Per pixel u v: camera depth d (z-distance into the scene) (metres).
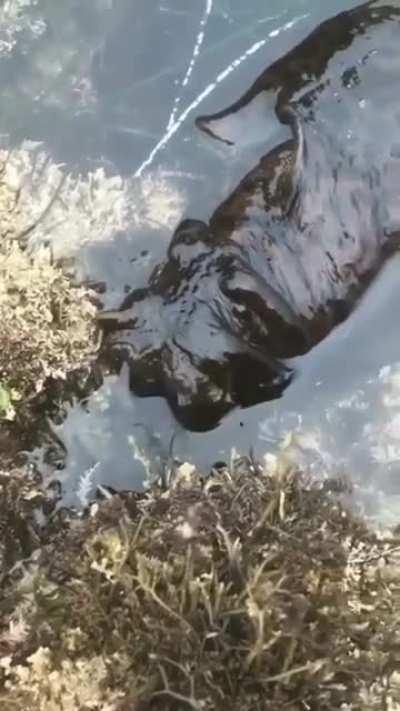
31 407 1.66
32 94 1.77
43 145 1.75
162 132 1.77
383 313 1.75
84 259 1.70
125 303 1.68
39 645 1.47
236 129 1.76
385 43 1.74
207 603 1.40
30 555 1.60
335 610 1.46
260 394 1.70
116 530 1.52
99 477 1.66
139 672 1.41
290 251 1.67
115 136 1.76
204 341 1.62
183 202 1.74
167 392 1.66
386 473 1.71
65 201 1.70
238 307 1.62
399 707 1.50
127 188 1.73
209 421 1.68
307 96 1.73
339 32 1.77
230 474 1.58
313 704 1.42
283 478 1.55
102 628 1.45
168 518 1.51
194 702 1.36
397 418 1.72
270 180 1.70
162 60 1.79
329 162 1.70
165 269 1.68
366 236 1.70
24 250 1.64
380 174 1.70
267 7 1.81
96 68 1.78
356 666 1.45
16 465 1.62
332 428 1.72
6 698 1.40
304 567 1.48
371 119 1.71
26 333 1.58
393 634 1.48
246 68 1.79
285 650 1.41
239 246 1.66
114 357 1.66
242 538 1.50
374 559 1.52
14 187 1.66
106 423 1.68
